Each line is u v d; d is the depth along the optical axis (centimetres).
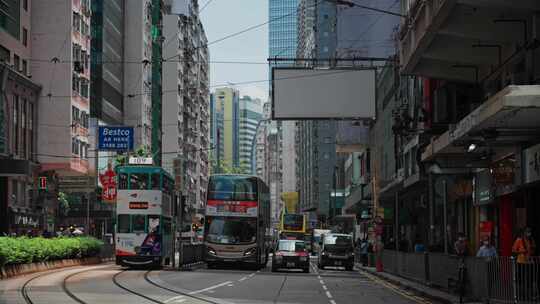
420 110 4169
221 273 3697
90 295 2103
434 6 2420
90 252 4412
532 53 2356
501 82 2859
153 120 11188
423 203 4334
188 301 1984
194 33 13888
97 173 7306
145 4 10444
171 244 4378
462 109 3309
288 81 4016
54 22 6819
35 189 6469
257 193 4262
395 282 3275
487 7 2288
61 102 6788
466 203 3638
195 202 13562
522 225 2747
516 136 2161
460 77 3181
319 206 13175
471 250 3459
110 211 7769
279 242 4281
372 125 7281
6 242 2897
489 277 2033
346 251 4872
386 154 6269
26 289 2297
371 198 6253
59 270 3534
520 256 1927
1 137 5350
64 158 6731
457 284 2338
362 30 6119
